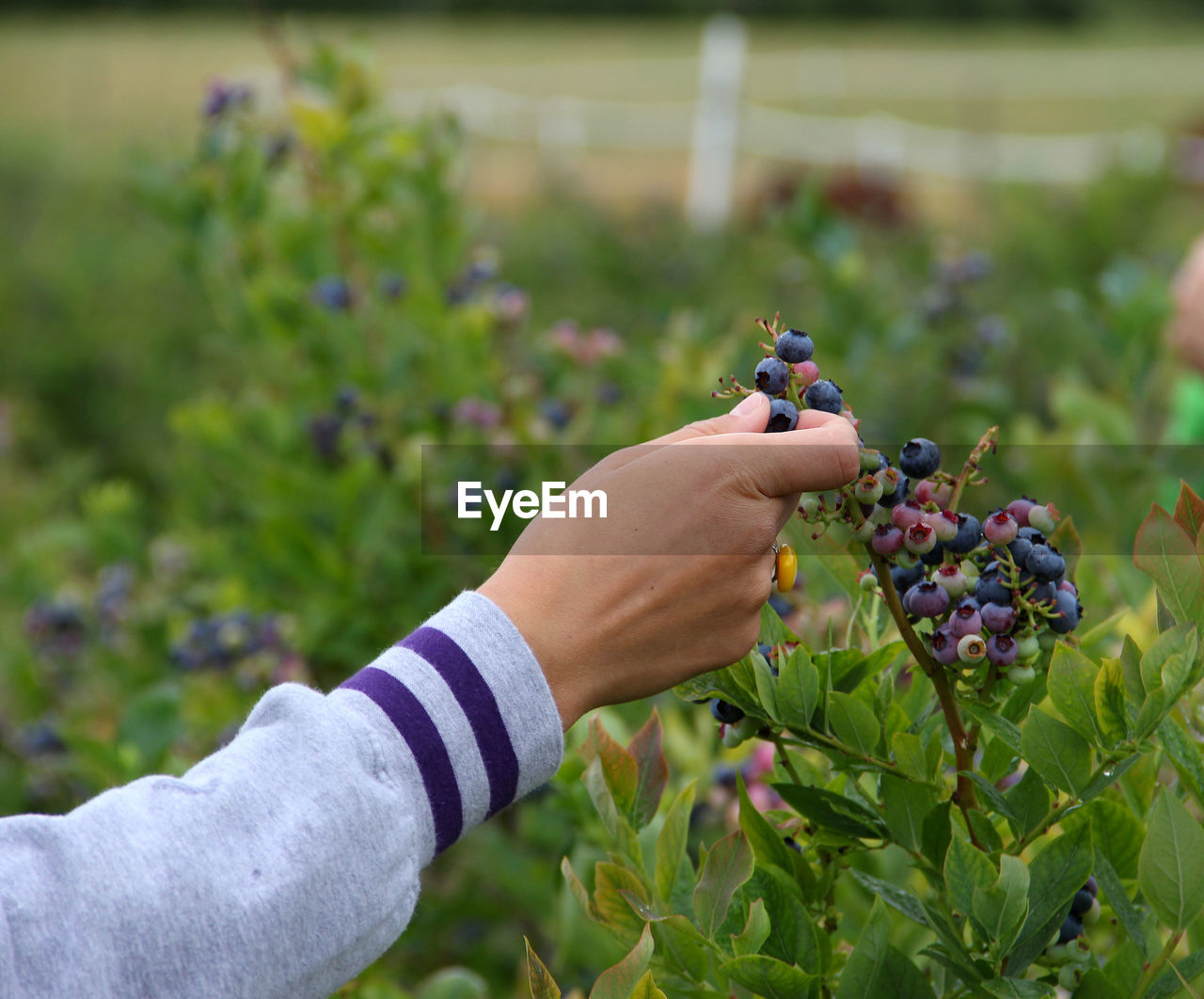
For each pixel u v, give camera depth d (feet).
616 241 16.01
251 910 2.03
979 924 2.26
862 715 2.40
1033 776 2.39
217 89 6.26
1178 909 2.26
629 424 6.15
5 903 1.97
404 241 6.31
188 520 7.47
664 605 2.25
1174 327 6.41
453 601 2.26
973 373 7.61
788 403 2.36
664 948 2.54
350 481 5.75
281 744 2.15
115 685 7.00
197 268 6.54
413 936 4.59
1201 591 2.34
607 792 2.62
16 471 12.34
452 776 2.15
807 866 2.57
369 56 6.24
